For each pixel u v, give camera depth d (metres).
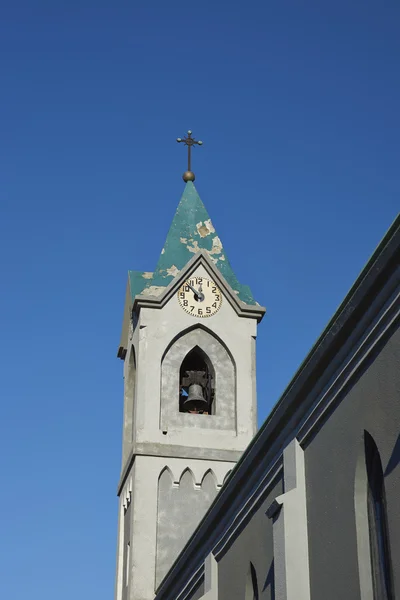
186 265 45.41
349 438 21.22
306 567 22.70
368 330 20.41
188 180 49.66
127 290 47.22
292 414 24.17
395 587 18.52
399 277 19.05
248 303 45.41
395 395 19.28
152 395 43.19
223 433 42.94
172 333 44.28
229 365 44.41
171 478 41.94
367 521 20.52
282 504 23.25
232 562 28.97
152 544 40.84
